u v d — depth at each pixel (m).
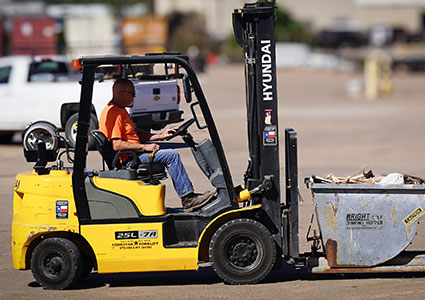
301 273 26.59
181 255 24.47
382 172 50.31
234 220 24.47
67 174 25.22
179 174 25.17
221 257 24.50
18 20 138.62
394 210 24.41
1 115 58.59
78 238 25.75
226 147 65.56
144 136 26.20
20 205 25.38
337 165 54.94
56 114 56.72
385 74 145.62
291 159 24.77
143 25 164.25
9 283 26.12
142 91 35.91
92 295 24.23
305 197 41.38
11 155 59.28
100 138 25.19
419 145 68.50
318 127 86.81
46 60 60.56
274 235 25.12
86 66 24.30
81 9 194.88
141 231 24.42
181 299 23.44
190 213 25.08
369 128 85.38
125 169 24.98
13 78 58.53
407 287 24.42
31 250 25.36
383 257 24.59
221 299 23.33
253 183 25.27
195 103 24.72
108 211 24.44
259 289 24.34
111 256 24.44
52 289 24.86
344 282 25.23
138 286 25.42
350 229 24.52
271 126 24.95
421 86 167.88
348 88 153.50
